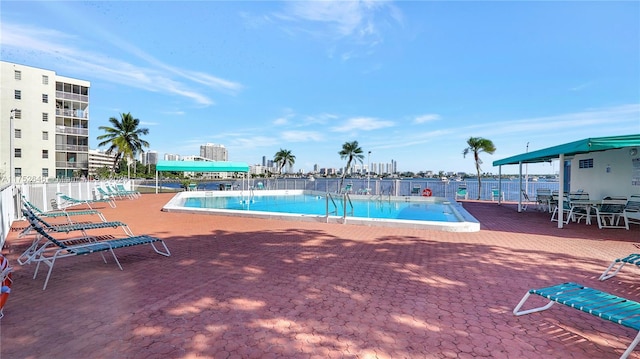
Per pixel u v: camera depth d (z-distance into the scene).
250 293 3.95
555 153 9.16
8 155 35.56
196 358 2.48
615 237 7.74
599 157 11.62
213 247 6.61
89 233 8.11
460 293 3.99
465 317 3.29
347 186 23.42
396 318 3.25
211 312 3.37
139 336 2.84
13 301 3.65
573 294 3.04
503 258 5.74
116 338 2.80
